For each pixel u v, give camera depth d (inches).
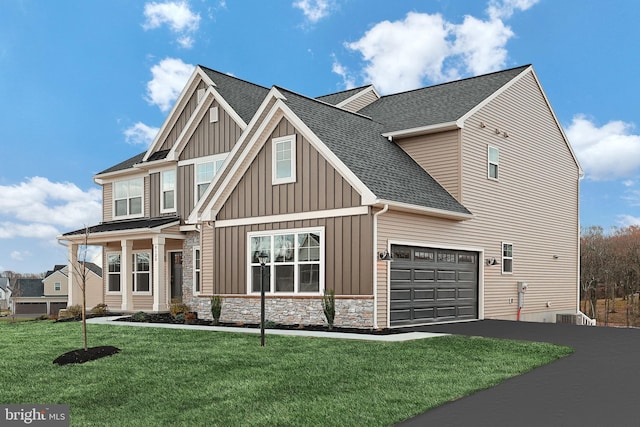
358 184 618.2
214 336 559.5
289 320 677.9
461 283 767.1
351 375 373.1
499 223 845.8
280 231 694.5
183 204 951.6
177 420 282.4
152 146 1023.0
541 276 946.7
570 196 1049.5
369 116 923.4
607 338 561.3
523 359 432.5
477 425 273.0
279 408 298.4
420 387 341.4
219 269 756.0
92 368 406.3
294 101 717.3
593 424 274.2
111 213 1096.8
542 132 975.6
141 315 807.7
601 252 2114.9
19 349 495.8
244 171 738.2
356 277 626.2
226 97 905.5
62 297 2610.7
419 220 688.4
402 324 660.7
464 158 773.9
